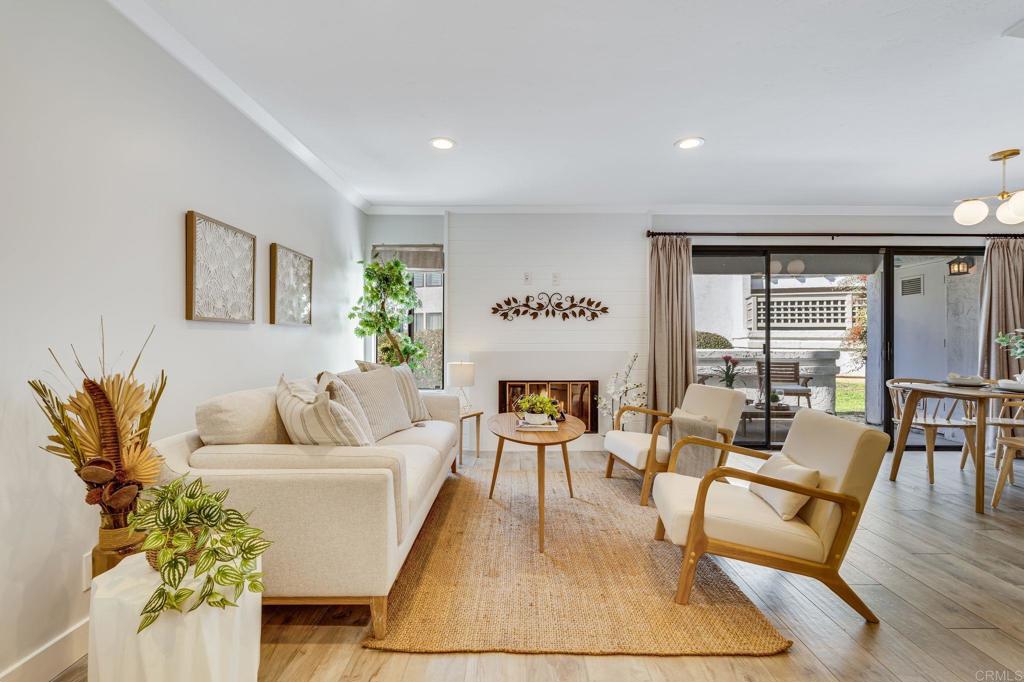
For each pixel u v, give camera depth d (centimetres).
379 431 291
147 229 192
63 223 156
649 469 305
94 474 142
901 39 202
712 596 200
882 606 195
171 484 136
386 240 480
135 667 119
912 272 477
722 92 248
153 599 115
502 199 451
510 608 189
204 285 224
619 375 475
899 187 408
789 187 409
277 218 298
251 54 214
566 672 154
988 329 453
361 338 464
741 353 484
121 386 150
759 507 203
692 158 342
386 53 213
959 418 457
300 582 166
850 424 192
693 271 484
